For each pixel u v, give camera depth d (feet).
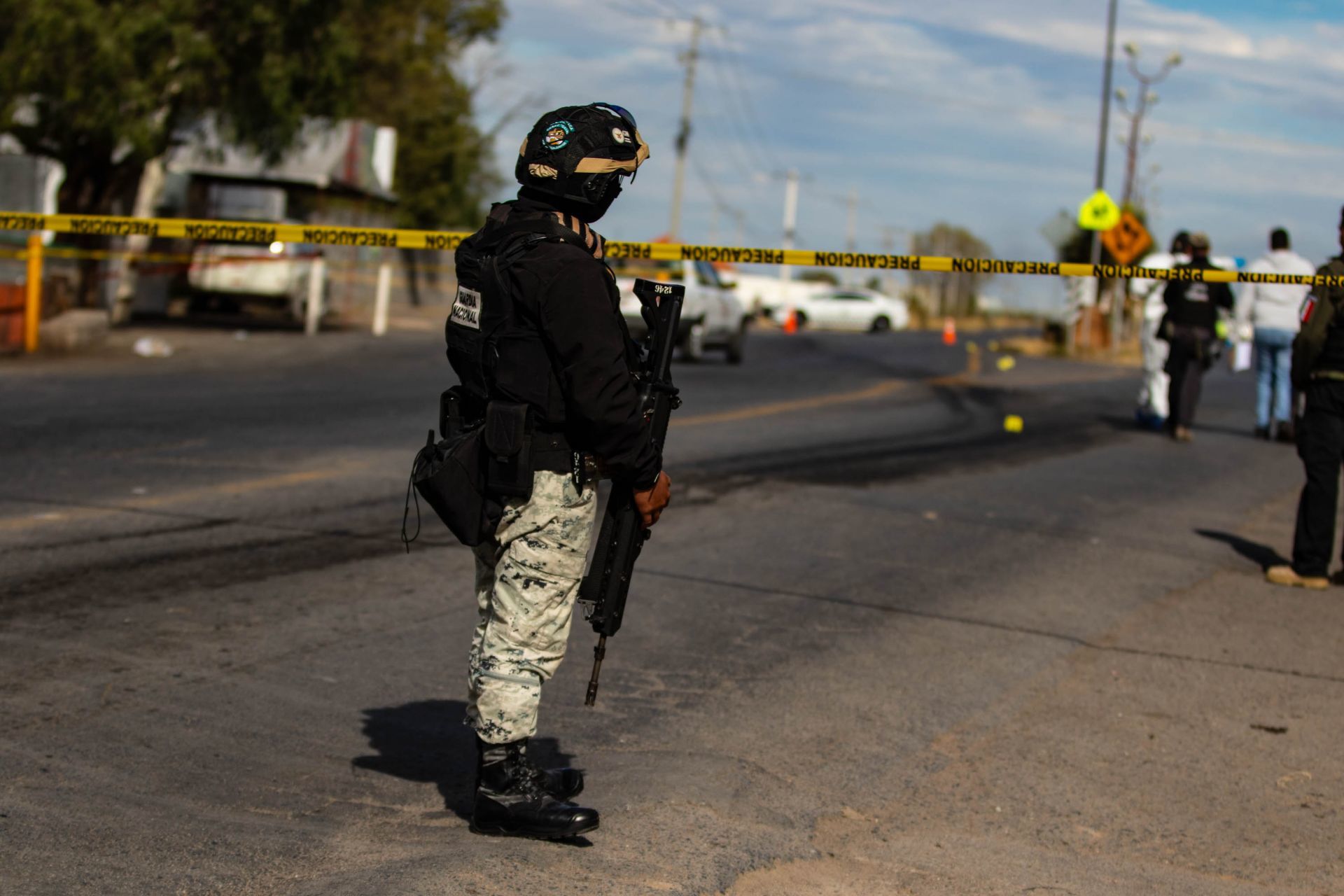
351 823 23.52
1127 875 23.59
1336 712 33.53
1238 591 46.68
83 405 78.38
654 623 38.78
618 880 21.26
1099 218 176.24
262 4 131.13
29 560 41.16
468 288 21.48
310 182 182.09
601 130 21.07
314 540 46.09
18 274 116.26
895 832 24.98
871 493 63.00
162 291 168.86
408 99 236.02
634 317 124.16
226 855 21.86
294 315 173.47
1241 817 26.71
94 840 22.26
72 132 136.56
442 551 45.62
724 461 70.54
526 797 22.38
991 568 48.55
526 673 21.95
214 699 30.01
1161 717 32.73
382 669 32.89
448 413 22.26
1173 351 91.66
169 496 52.21
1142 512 62.08
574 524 21.42
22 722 27.78
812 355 176.14
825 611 41.16
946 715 32.04
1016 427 95.71
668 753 28.19
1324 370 46.42
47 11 122.42
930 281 432.66
